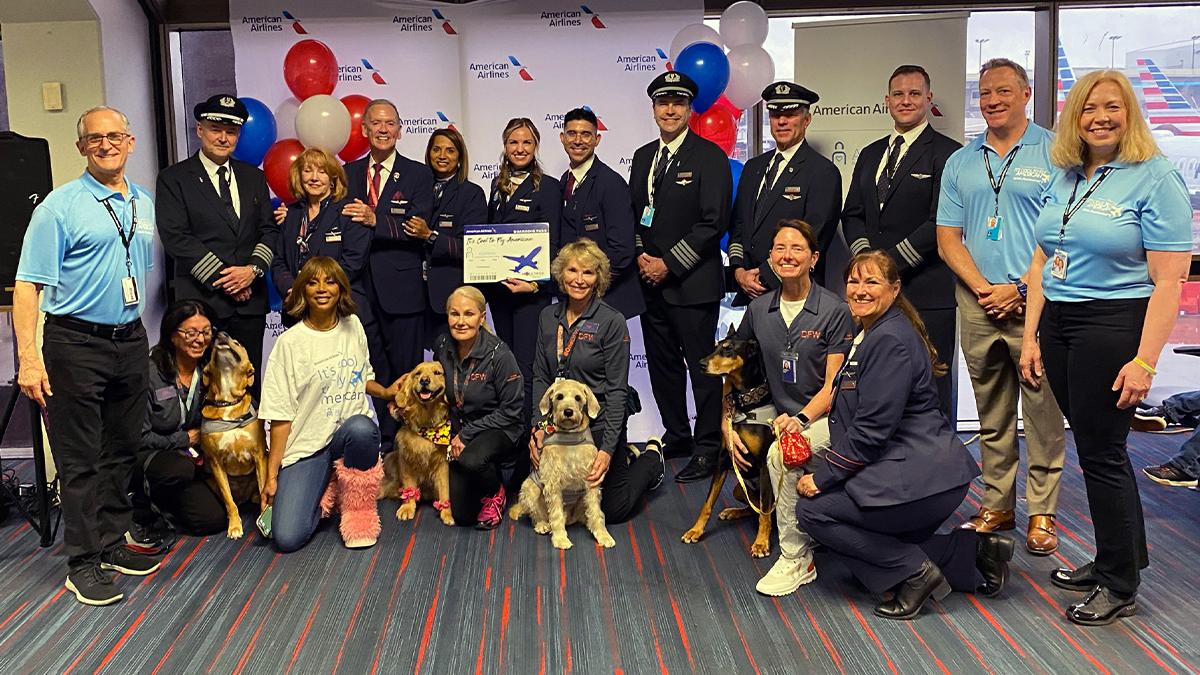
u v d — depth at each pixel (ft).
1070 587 10.09
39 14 14.82
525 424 13.43
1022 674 8.41
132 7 16.29
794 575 10.34
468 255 14.20
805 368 11.07
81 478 10.25
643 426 17.47
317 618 9.77
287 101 16.19
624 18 16.51
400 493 13.06
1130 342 8.73
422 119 16.76
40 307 11.64
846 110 15.88
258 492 12.80
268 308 14.42
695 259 14.15
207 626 9.61
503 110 16.70
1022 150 11.02
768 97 14.07
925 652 8.86
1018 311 11.10
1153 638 9.04
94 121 9.85
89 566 10.36
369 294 14.74
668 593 10.29
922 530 9.69
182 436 12.09
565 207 14.74
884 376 9.12
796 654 8.87
